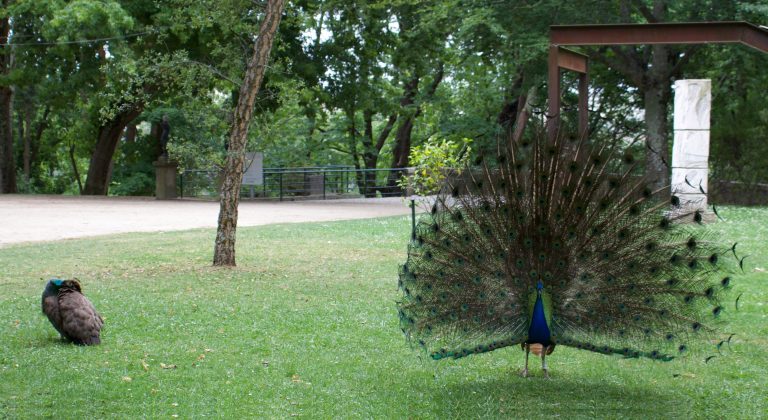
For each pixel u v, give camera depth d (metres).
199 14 15.43
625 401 6.70
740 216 21.23
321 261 14.77
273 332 9.28
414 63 33.00
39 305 10.73
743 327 9.39
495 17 27.64
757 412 6.41
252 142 16.50
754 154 27.48
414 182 15.26
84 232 19.27
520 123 32.94
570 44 17.00
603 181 6.37
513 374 7.56
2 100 40.25
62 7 28.45
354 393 6.97
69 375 7.35
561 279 6.29
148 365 7.80
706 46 28.34
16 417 6.20
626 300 6.24
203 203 29.25
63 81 31.52
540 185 6.40
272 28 13.17
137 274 13.20
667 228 6.33
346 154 50.72
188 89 14.87
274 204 29.70
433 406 6.60
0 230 19.44
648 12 27.14
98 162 38.47
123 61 25.62
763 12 24.45
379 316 10.16
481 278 6.38
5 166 40.72
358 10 29.56
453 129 39.44
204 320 9.87
